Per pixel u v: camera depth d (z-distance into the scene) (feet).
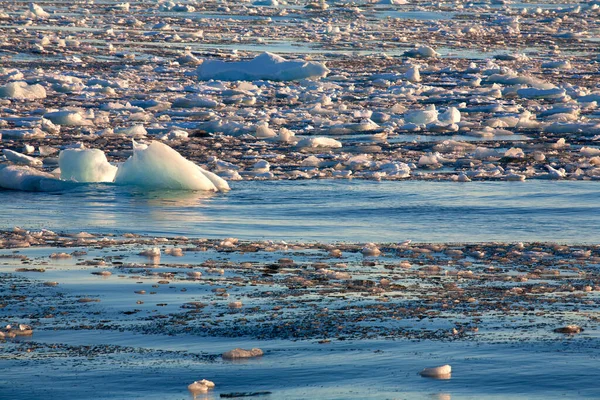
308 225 144.77
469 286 99.71
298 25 627.87
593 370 67.97
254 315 85.92
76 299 92.07
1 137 239.91
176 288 97.14
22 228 136.87
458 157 224.33
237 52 472.85
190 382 66.59
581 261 116.57
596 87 376.48
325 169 207.82
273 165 211.00
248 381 66.64
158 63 425.28
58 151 224.33
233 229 139.85
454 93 347.36
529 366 69.10
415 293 95.76
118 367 70.28
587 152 229.45
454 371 68.18
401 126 269.64
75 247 120.88
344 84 367.04
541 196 172.45
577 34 592.19
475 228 143.02
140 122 273.54
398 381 66.03
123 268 107.24
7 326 81.66
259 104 319.06
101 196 169.17
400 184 187.32
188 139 244.22
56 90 334.85
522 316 85.20
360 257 117.29
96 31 544.62
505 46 538.88
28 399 63.46
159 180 178.81
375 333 79.30
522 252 122.01
